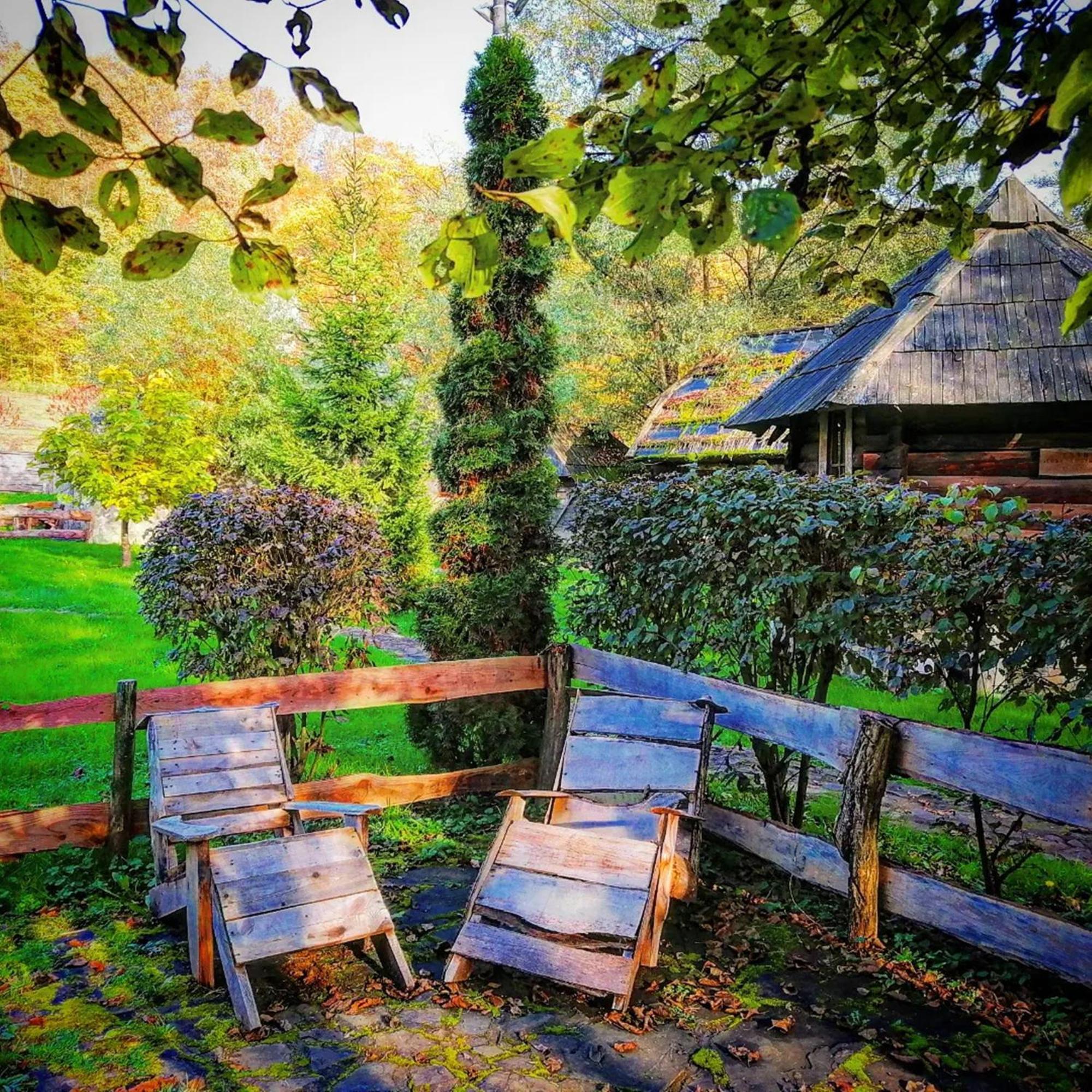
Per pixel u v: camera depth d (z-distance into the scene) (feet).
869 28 5.61
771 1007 11.53
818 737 14.06
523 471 22.18
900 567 14.60
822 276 7.97
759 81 4.99
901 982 12.09
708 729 15.08
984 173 6.79
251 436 53.88
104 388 69.10
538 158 4.22
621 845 12.64
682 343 73.05
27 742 24.06
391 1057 10.32
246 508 19.24
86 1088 9.61
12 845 15.12
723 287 88.07
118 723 15.88
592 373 83.41
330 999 11.69
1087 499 29.99
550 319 22.80
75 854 16.06
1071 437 30.53
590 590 22.76
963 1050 10.46
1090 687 11.73
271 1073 9.96
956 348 31.01
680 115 4.56
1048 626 11.88
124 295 82.33
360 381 49.96
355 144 85.66
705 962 12.86
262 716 15.62
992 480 31.19
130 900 14.70
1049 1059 10.29
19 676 29.99
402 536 48.08
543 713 21.50
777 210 3.68
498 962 11.95
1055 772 10.77
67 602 45.11
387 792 18.49
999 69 5.87
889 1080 9.90
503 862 12.97
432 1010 11.46
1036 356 29.94
